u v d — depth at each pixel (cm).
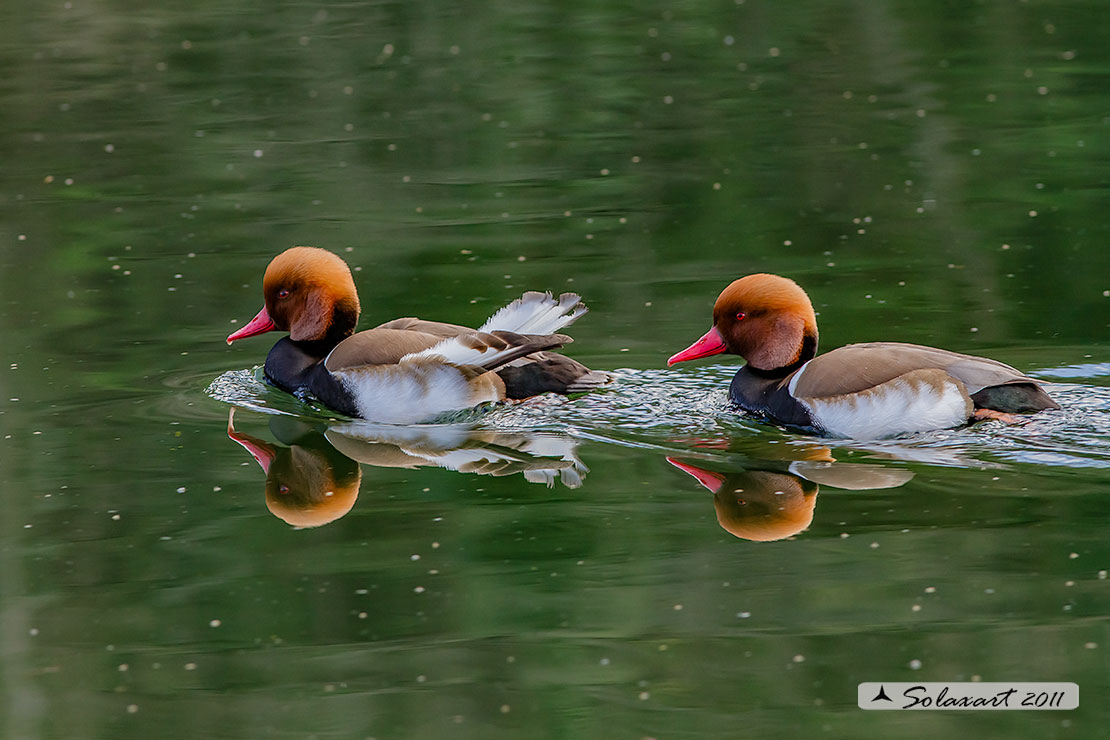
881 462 1104
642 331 1433
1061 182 1927
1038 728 774
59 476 1123
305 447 1189
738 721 788
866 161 2064
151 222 1877
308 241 1778
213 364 1400
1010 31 2812
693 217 1847
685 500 1055
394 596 926
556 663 846
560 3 3134
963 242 1698
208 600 927
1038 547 947
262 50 2812
